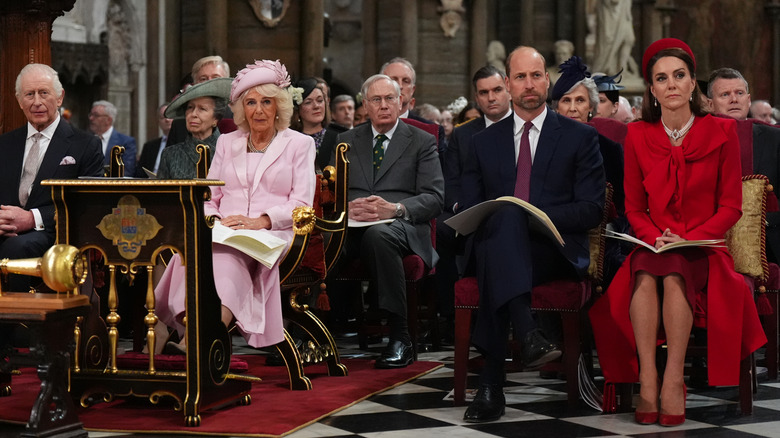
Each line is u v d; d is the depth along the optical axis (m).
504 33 34.75
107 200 6.57
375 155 9.85
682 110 7.09
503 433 6.31
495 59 32.41
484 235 6.74
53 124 9.34
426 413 6.92
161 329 7.40
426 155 9.69
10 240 8.75
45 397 5.87
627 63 32.88
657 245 6.80
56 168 9.17
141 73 29.64
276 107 7.99
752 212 7.71
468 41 26.70
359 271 9.48
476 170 7.66
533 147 7.54
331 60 46.78
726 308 6.81
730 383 6.75
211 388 6.57
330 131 10.61
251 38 18.42
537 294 7.14
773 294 8.36
